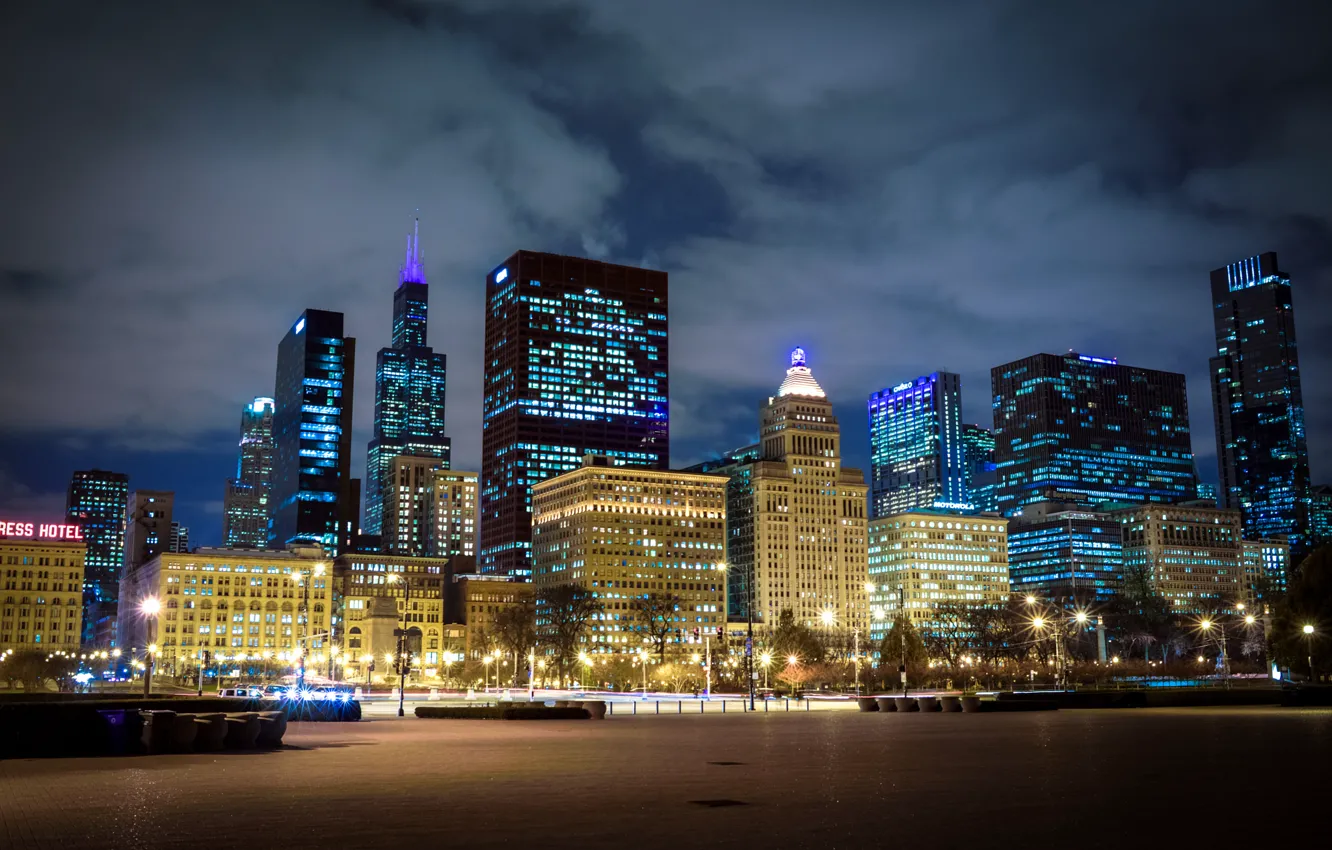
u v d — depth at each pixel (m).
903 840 30.70
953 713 112.81
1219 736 69.25
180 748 62.00
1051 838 30.91
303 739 73.31
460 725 93.25
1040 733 74.75
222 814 36.12
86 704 62.16
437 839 31.23
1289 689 121.94
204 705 73.88
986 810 36.16
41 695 95.00
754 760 55.25
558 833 32.16
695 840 30.88
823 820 34.31
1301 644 141.25
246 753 61.16
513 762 54.66
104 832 32.62
